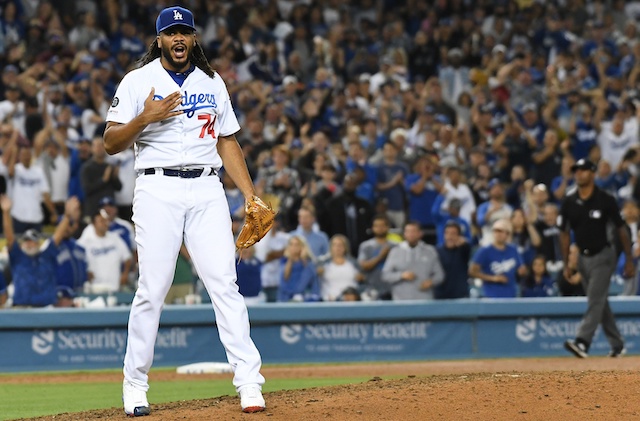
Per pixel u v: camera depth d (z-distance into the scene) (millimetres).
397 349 28906
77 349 27344
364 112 42344
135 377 13812
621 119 42094
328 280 30344
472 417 13047
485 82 43344
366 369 25875
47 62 40344
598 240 25266
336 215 33406
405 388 14836
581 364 24500
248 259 30469
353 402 13875
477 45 48156
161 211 13562
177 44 13516
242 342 13570
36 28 40969
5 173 33031
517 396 14086
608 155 42188
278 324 28359
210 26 46281
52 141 35188
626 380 14969
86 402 19953
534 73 46594
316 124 40250
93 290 29750
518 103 43500
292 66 44812
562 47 50531
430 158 35594
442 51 47531
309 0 50312
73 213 29203
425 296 30016
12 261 28172
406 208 35781
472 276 30766
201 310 27938
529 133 40594
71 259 29578
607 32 52344
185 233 13797
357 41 47562
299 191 34750
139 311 13703
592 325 25578
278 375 24719
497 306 29328
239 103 40031
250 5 47656
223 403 14688
